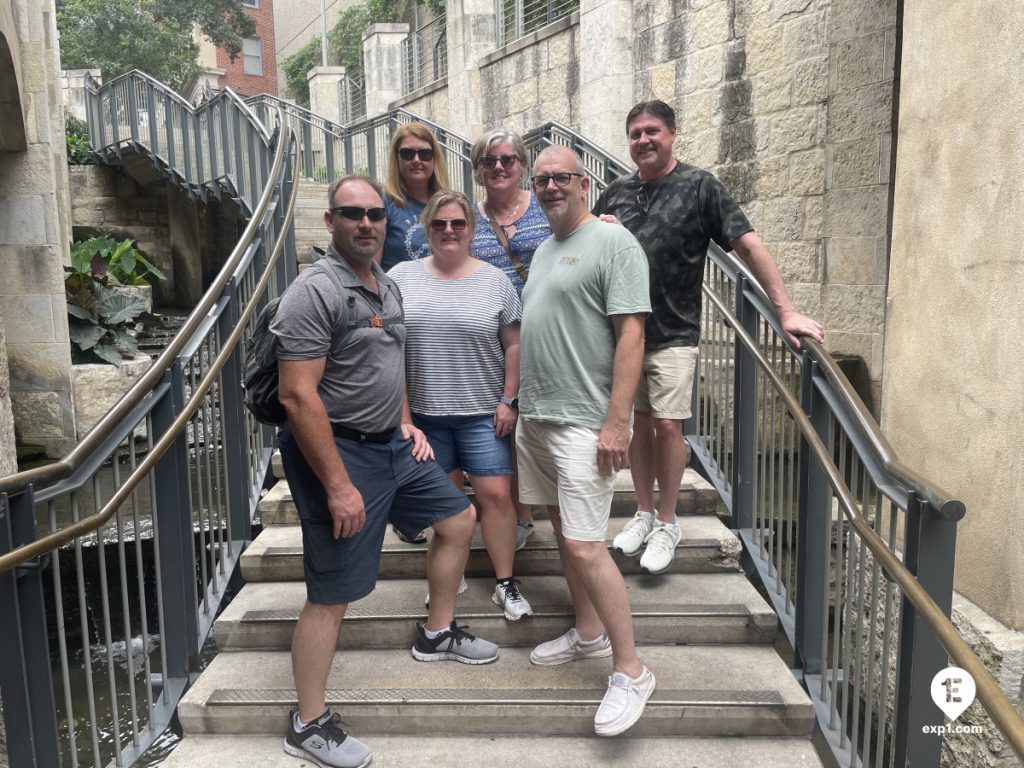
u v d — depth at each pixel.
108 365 8.04
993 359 3.08
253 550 3.56
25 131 7.29
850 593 2.62
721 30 7.20
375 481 2.50
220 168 10.12
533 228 3.20
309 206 9.99
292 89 30.00
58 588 2.34
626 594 2.59
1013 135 2.95
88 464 2.45
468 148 8.63
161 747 3.54
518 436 2.80
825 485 2.93
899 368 3.72
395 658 3.06
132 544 4.97
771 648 3.12
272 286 4.69
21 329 7.64
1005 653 2.96
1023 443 2.95
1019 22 2.91
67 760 3.75
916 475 2.14
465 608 3.20
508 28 11.86
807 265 6.44
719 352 4.07
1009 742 1.39
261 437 4.17
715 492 3.86
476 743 2.70
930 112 3.46
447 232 2.93
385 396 2.49
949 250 3.34
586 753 2.64
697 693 2.75
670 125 3.04
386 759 2.62
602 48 8.70
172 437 2.82
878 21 5.63
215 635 3.14
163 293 15.36
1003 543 3.06
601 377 2.54
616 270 2.46
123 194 15.28
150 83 12.40
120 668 4.54
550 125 7.30
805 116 6.34
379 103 16.50
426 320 2.98
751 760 2.61
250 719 2.75
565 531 2.56
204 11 26.09
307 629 2.51
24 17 7.30
